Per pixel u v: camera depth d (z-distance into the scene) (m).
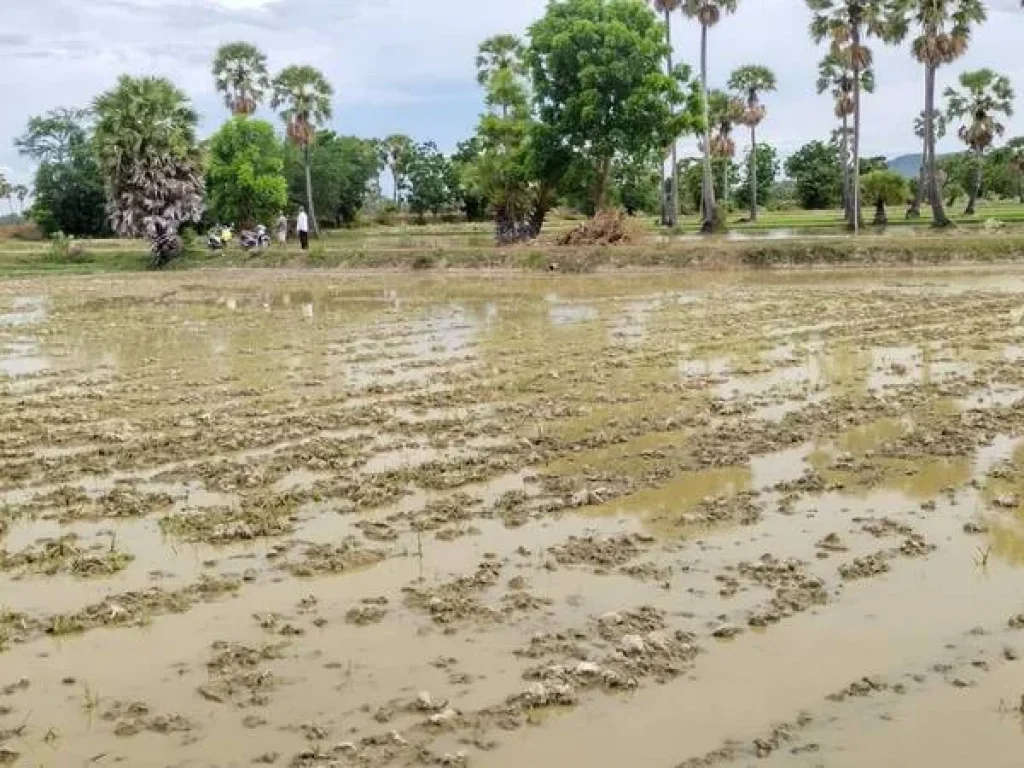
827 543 7.59
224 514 8.60
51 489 9.58
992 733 4.93
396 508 8.74
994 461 9.63
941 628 6.10
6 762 4.87
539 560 7.41
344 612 6.57
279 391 14.22
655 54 40.31
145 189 42.59
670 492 9.00
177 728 5.16
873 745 4.84
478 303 26.00
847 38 47.09
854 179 47.41
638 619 6.30
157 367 16.69
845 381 13.76
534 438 11.00
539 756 4.81
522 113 44.75
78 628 6.39
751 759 4.75
